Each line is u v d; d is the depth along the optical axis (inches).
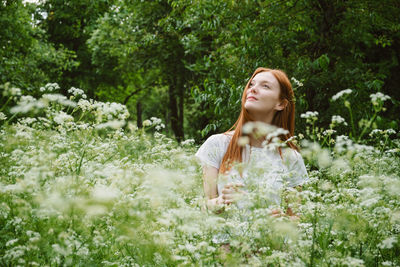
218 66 293.7
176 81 713.6
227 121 274.8
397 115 355.9
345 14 315.9
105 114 95.0
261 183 79.5
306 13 316.2
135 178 76.5
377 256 78.6
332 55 307.0
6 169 94.8
